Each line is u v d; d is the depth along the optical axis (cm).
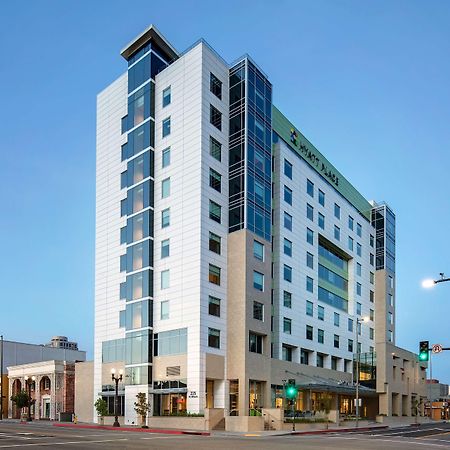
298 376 6253
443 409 12838
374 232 9475
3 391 7994
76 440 2944
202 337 5038
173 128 5709
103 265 6172
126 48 6259
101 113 6650
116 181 6219
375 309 9125
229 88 5947
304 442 3116
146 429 4372
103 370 5884
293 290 6500
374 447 2791
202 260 5194
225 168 5716
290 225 6588
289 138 6919
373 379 8000
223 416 4706
